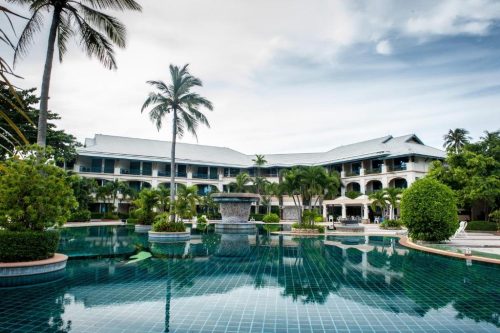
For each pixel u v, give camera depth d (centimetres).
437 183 1753
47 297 752
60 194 1080
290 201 5384
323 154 5628
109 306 690
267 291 816
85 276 970
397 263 1217
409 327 584
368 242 1970
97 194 4153
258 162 5225
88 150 4553
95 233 2431
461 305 706
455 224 1712
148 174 5100
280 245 1786
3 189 999
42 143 1241
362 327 583
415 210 1739
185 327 578
